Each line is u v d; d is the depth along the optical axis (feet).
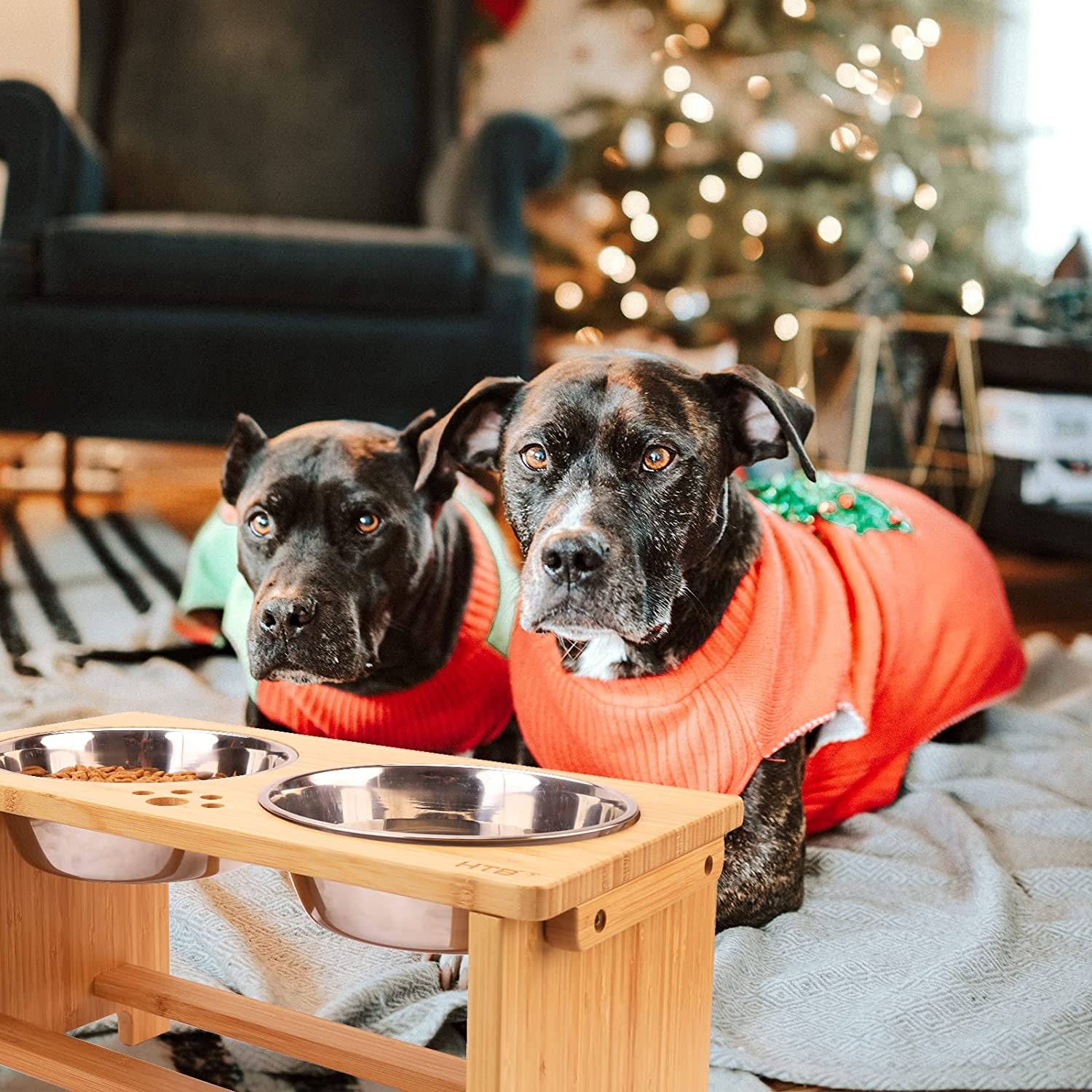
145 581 11.02
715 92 20.61
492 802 3.73
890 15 18.83
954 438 15.69
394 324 12.32
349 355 12.31
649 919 3.42
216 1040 4.33
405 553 5.72
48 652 8.71
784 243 18.83
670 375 5.04
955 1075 4.18
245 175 14.99
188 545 12.48
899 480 14.99
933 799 6.52
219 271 12.18
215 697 7.91
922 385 15.75
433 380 12.43
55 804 3.51
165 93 14.99
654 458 4.87
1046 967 4.83
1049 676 9.26
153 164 14.90
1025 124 21.08
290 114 15.01
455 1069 3.76
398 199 15.07
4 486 15.57
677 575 4.92
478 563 6.21
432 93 15.11
